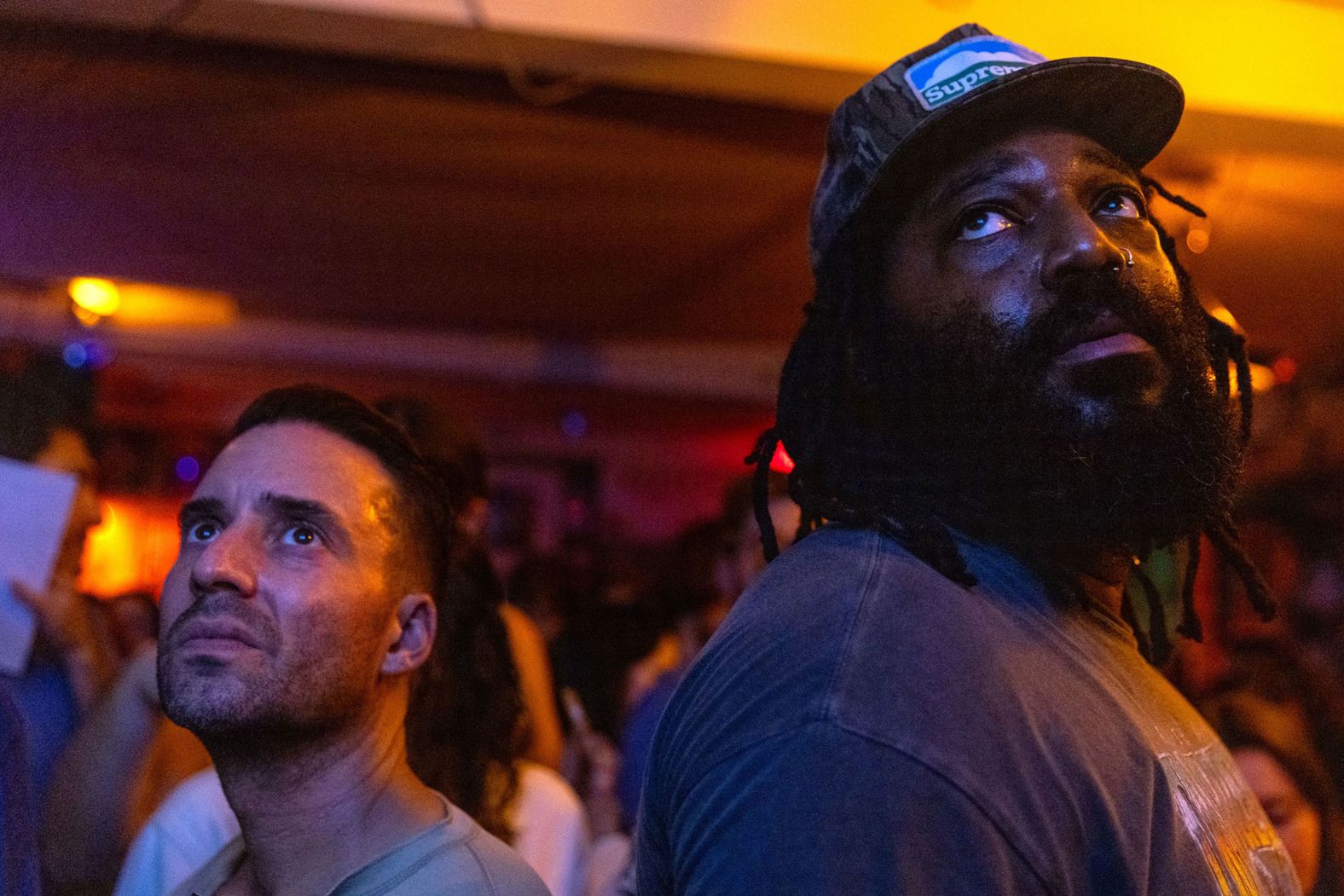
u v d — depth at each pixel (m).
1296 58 3.27
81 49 2.78
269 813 1.07
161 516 7.21
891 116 1.07
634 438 9.51
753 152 3.53
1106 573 1.08
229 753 1.06
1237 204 3.97
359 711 1.09
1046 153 1.05
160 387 7.06
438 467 1.76
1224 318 1.18
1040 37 3.13
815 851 0.73
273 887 1.07
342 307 5.61
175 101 3.11
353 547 1.10
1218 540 1.21
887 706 0.78
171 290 5.56
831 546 0.98
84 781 2.00
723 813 0.79
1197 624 1.24
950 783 0.75
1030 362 0.98
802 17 2.95
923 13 3.03
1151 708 1.02
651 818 0.97
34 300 5.93
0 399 2.31
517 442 9.44
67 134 3.33
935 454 1.01
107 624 2.72
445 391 7.19
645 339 6.44
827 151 1.16
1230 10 3.25
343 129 3.33
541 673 2.53
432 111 3.21
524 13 2.76
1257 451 5.63
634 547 9.11
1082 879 0.81
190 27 2.66
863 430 1.06
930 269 1.05
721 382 7.28
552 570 6.03
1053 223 1.01
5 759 1.33
